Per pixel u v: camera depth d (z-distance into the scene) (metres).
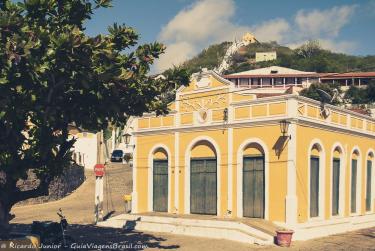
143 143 27.27
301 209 20.94
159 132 26.36
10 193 13.17
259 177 21.88
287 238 18.20
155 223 22.36
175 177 25.33
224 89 23.44
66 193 37.72
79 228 23.31
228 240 19.25
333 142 23.95
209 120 24.02
